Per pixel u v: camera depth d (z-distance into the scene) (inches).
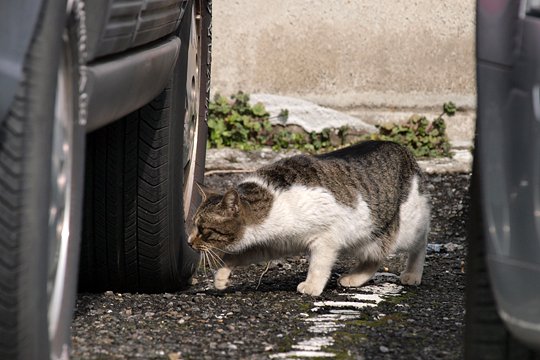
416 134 362.9
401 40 364.8
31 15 108.1
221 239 215.6
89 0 126.9
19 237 105.3
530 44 113.7
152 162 182.7
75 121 123.3
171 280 201.5
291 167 219.5
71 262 124.3
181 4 175.0
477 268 123.3
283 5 363.3
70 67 120.5
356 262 253.0
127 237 189.6
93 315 182.4
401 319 190.4
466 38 364.5
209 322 181.9
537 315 112.9
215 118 362.9
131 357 155.0
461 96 367.9
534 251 113.0
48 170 109.7
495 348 123.5
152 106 180.1
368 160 226.4
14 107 105.4
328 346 168.1
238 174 340.8
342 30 364.8
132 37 143.3
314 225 214.7
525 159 114.0
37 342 110.0
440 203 309.9
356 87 368.2
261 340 170.4
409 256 232.2
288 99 367.9
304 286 213.3
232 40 366.0
